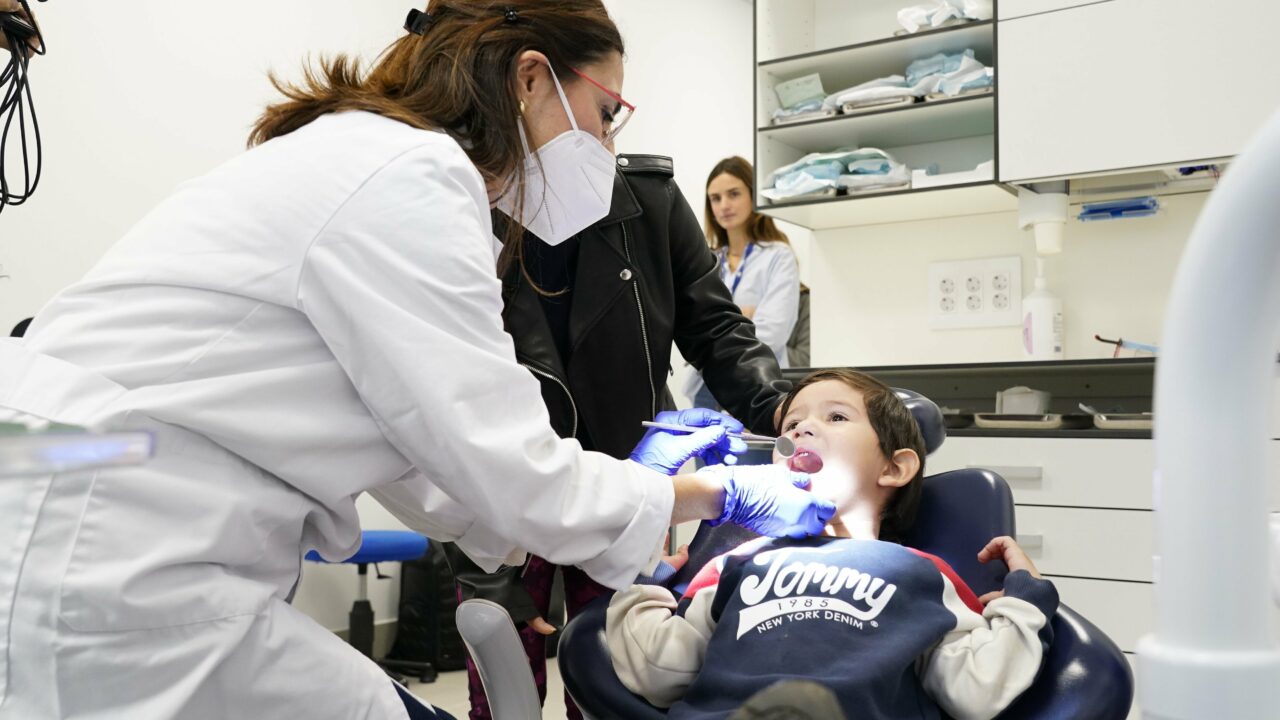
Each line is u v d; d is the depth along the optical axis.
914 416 1.61
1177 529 0.38
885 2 3.54
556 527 1.01
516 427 1.00
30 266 3.06
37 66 3.07
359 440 1.00
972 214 3.34
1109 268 3.12
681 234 1.83
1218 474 0.37
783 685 1.10
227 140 3.56
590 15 1.19
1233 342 0.37
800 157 3.64
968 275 3.34
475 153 1.15
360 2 4.00
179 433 0.91
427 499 1.22
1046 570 2.65
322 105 1.12
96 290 0.96
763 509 1.24
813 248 3.60
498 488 0.98
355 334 0.95
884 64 3.43
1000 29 3.00
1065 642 1.18
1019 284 3.26
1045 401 2.97
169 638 0.88
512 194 1.22
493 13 1.16
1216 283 0.37
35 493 0.84
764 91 3.46
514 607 1.68
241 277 0.94
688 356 1.92
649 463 1.41
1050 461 2.66
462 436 0.95
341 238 0.95
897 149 3.52
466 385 0.96
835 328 3.56
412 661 3.62
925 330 3.41
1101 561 2.59
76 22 3.16
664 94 5.00
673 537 3.71
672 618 1.33
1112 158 2.86
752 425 1.79
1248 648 0.37
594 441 1.72
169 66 3.39
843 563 1.29
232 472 0.94
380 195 0.97
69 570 0.84
